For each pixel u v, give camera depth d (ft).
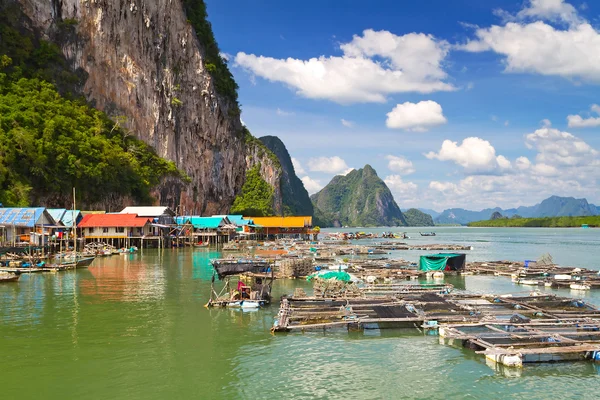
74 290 117.29
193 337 75.05
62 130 267.39
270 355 66.69
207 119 478.18
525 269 152.56
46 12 311.47
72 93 317.83
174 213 333.01
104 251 220.02
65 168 258.37
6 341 72.69
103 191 289.53
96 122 313.53
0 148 221.25
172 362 63.98
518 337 68.54
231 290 106.83
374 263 172.14
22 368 61.52
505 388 55.83
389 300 96.48
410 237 508.94
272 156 655.35
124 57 369.09
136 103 376.89
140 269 163.12
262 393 54.65
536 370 60.80
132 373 60.03
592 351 62.95
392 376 59.41
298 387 56.24
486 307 91.50
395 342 72.43
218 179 508.12
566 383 57.00
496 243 359.05
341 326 79.10
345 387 56.29
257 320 85.66
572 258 220.23
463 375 59.62
